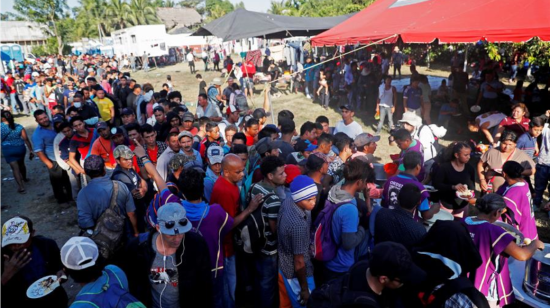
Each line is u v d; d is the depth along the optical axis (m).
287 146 5.38
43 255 3.14
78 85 15.74
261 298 3.75
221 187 3.75
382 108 11.23
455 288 2.45
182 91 21.95
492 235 3.13
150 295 2.96
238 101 11.55
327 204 3.57
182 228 2.66
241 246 3.62
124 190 4.12
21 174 8.99
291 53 21.03
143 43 35.88
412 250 2.85
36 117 7.02
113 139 5.75
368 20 12.28
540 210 6.25
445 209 4.53
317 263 3.89
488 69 11.59
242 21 13.33
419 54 26.17
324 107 15.76
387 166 5.45
